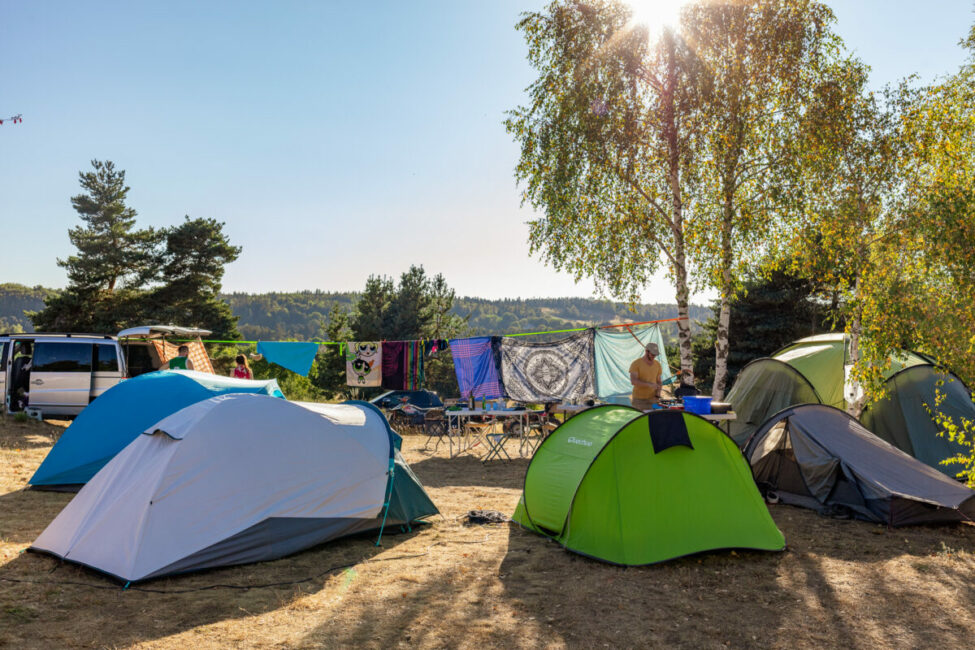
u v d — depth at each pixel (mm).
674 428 6574
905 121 11227
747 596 5223
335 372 34406
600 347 14969
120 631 4387
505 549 6531
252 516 5984
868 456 8164
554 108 12977
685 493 6410
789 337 27578
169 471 5750
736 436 11453
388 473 7105
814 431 8523
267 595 5168
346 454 6809
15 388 13383
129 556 5379
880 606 5000
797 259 12992
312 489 6422
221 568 5754
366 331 37750
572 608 4945
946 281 7484
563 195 12883
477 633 4465
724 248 12734
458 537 7000
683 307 13172
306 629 4504
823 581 5578
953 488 7707
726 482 6598
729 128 12328
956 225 7164
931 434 9805
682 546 6141
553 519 6844
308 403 7367
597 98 12516
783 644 4336
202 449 5973
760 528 6504
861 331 8336
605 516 6320
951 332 7203
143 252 32594
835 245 11523
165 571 5414
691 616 4812
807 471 8367
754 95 12492
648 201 13312
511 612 4852
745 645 4324
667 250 13305
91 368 13422
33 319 32156
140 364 14516
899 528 7418
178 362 13781
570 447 7156
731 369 28688
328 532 6441
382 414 7707
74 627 4426
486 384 14789
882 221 11352
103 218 33438
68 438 8898
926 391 10000
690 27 12555
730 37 12391
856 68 12055
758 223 12641
